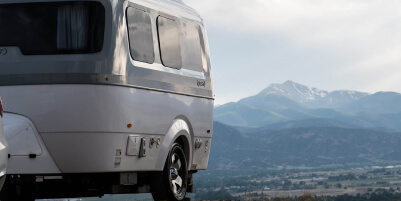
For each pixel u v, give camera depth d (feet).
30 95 28.27
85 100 28.09
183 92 35.40
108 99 28.45
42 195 31.24
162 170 33.45
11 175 28.60
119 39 29.01
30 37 28.66
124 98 29.17
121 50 29.12
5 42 28.76
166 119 33.37
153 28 32.48
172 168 34.73
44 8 28.78
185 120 36.09
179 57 35.27
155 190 33.96
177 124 34.76
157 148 32.81
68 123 28.14
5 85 28.37
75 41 28.45
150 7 32.48
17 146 27.89
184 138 36.37
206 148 40.04
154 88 31.91
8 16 28.94
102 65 28.35
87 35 28.48
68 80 28.04
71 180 29.78
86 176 29.91
